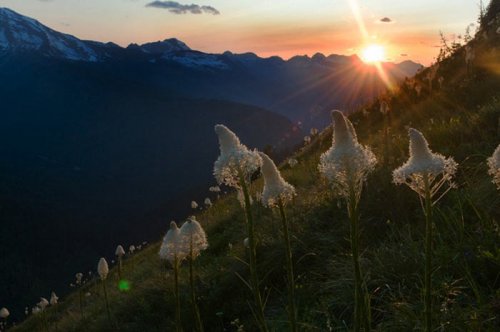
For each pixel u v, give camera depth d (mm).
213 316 2748
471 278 1472
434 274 1686
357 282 984
